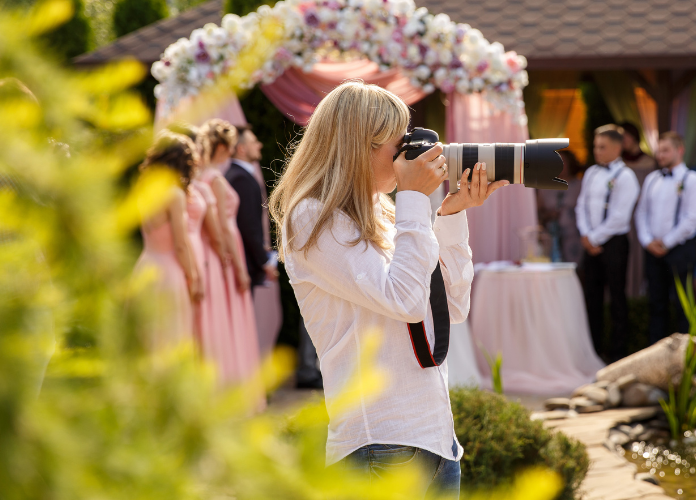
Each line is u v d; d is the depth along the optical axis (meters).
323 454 0.40
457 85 6.22
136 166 0.38
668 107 8.51
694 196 7.05
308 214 1.75
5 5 0.33
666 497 3.92
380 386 0.44
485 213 6.66
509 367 6.46
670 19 8.23
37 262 0.32
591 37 8.14
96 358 0.33
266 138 7.64
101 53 8.48
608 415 5.43
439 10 8.76
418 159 1.77
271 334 6.93
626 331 7.30
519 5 8.68
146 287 0.35
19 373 0.31
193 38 5.85
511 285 6.44
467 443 3.31
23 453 0.30
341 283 1.70
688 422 5.28
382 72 6.46
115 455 0.33
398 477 0.41
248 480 0.36
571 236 8.19
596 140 7.34
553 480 0.44
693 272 7.09
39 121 0.34
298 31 5.97
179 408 0.35
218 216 5.38
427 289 1.73
